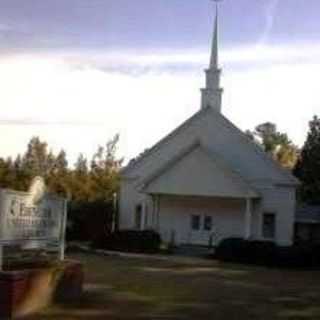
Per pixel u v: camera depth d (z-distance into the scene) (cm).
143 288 2095
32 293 1552
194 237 4322
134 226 4534
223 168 4109
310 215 5103
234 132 4391
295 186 4294
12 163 6159
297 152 9256
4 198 1542
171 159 4216
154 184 4219
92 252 3744
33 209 1688
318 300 2067
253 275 2878
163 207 4378
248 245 3575
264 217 4322
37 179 1697
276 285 2481
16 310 1477
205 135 4441
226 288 2262
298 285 2531
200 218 4325
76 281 1791
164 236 4353
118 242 3944
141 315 1594
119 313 1599
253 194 4081
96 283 2159
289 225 4275
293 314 1747
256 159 4338
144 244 3912
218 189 4112
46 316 1512
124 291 1989
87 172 5891
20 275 1491
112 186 5728
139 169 4547
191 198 4334
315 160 7125
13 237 1590
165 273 2708
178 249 4047
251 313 1723
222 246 3638
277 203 4297
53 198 1797
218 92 4516
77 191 5672
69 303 1694
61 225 1842
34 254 1777
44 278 1612
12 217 1582
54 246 1822
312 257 3519
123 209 4562
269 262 3506
